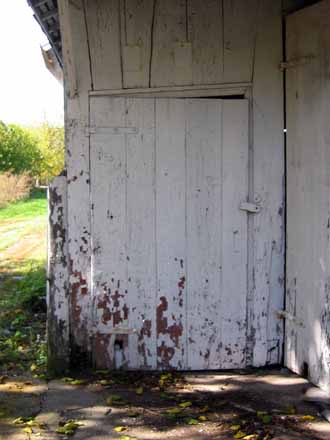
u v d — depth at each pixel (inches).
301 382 180.9
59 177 188.9
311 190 174.7
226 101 189.2
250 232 192.1
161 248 190.5
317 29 169.3
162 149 188.9
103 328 191.5
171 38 187.5
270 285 193.2
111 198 189.0
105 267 190.2
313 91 172.2
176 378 187.3
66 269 190.5
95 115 187.2
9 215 822.5
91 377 188.1
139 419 158.1
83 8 184.2
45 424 156.6
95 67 186.2
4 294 330.3
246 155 190.2
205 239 191.0
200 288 191.8
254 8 187.9
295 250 185.6
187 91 188.7
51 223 189.5
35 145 1175.0
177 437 147.5
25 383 185.8
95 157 187.9
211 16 187.6
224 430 150.7
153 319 191.8
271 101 189.9
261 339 193.8
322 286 169.5
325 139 166.2
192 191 190.1
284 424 153.1
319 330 171.9
